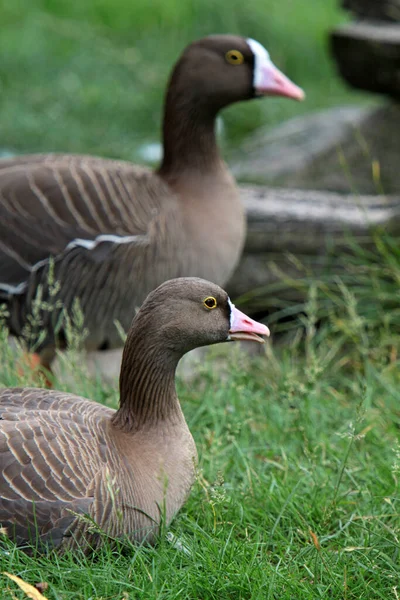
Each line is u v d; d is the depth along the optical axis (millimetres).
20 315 10523
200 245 11078
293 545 8039
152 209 10828
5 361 9656
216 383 10602
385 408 10500
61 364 10516
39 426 7332
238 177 16562
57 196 10531
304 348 12539
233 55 11445
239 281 13023
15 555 7117
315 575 7445
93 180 10711
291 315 13117
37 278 10422
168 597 7047
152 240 10727
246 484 8836
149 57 20688
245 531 8078
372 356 11961
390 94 15062
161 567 7387
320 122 17562
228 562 7500
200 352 12133
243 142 18891
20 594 6965
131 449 7652
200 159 11453
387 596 7426
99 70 20297
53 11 21703
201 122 11438
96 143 19047
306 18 22312
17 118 19188
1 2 21578
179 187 11336
